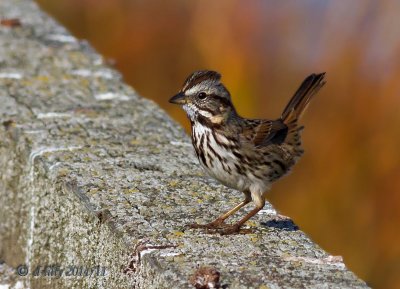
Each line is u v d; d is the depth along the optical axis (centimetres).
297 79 1659
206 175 1027
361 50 1669
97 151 1063
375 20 1683
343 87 1658
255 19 1667
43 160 1033
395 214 1592
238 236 900
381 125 1628
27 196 1058
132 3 1700
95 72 1312
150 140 1108
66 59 1350
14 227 1082
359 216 1602
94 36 1698
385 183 1600
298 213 1611
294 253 869
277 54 1666
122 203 945
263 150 984
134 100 1225
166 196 970
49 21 1507
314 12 1689
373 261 1589
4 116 1142
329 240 1602
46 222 1020
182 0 1688
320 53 1673
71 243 973
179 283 809
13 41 1405
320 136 1634
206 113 989
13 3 1589
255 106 1642
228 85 1642
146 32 1678
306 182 1619
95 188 973
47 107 1177
